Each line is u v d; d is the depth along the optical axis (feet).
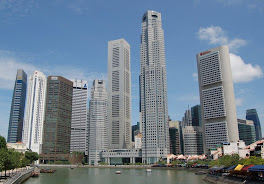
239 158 527.81
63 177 628.69
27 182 497.46
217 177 456.86
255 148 604.49
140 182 506.89
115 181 535.19
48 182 508.12
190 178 570.05
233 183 376.89
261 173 372.99
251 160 422.41
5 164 426.10
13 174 513.04
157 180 539.70
